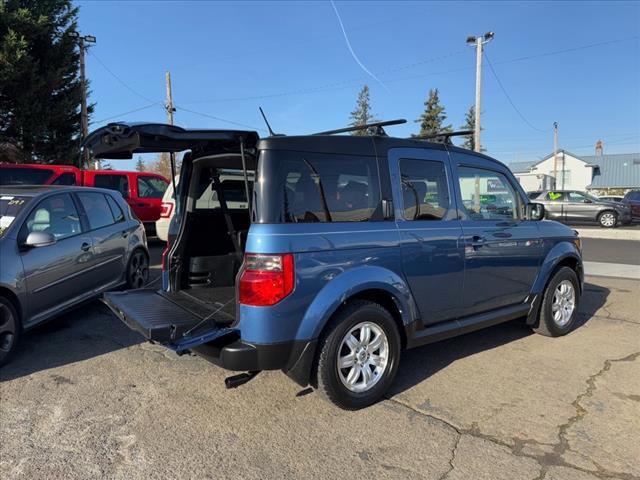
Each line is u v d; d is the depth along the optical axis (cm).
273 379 414
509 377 424
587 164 5456
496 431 332
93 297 596
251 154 362
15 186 586
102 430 331
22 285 464
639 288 800
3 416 350
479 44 2564
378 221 371
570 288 547
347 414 355
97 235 605
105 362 454
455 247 416
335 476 282
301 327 326
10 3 1917
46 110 2055
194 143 358
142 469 288
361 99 6612
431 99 5450
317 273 331
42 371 433
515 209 496
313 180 343
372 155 376
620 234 1636
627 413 358
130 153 397
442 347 503
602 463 295
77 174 1143
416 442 318
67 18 2105
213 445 313
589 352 488
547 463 295
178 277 459
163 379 414
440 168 424
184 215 457
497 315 466
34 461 295
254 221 325
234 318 363
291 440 320
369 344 366
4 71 1845
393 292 370
